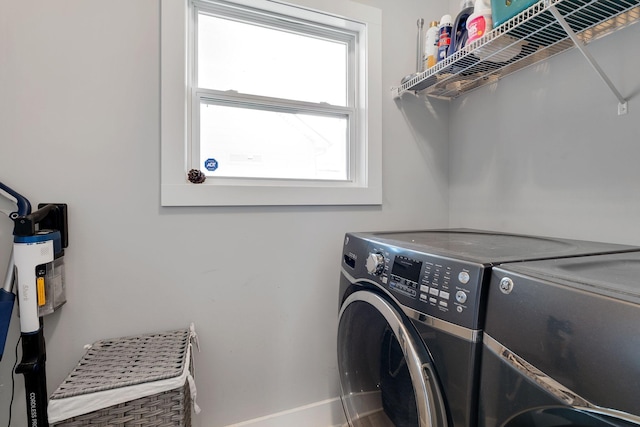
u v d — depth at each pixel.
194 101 1.38
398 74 1.70
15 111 1.10
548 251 0.85
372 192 1.63
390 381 0.93
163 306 1.28
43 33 1.13
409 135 1.73
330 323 1.56
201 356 1.34
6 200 1.10
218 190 1.34
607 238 1.11
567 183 1.24
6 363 1.10
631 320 0.41
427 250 0.83
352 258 1.13
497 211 1.54
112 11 1.20
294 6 1.44
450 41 1.40
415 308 0.78
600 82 1.13
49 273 1.03
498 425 0.58
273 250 1.45
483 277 0.64
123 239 1.22
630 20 1.02
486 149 1.59
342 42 1.67
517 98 1.43
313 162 1.62
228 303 1.38
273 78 1.54
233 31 1.47
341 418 1.57
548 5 0.89
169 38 1.26
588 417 0.45
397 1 1.69
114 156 1.21
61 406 0.84
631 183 1.05
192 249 1.32
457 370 0.66
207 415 1.35
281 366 1.47
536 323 0.53
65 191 1.15
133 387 0.90
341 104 1.68
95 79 1.18
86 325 1.18
